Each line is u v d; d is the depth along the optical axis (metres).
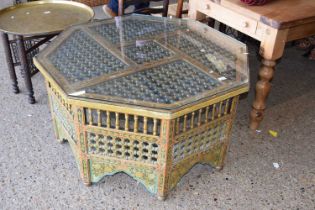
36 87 2.61
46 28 2.10
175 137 1.48
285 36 1.95
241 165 1.99
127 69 1.60
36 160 1.95
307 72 3.06
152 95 1.43
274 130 2.31
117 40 1.88
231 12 2.14
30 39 2.29
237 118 2.40
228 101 1.60
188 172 1.92
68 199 1.72
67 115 1.64
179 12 2.55
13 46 2.44
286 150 2.13
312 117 2.47
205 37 1.96
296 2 2.18
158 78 1.55
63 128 1.81
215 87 1.50
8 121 2.25
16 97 2.50
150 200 1.74
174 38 1.94
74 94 1.40
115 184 1.82
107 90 1.44
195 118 1.60
